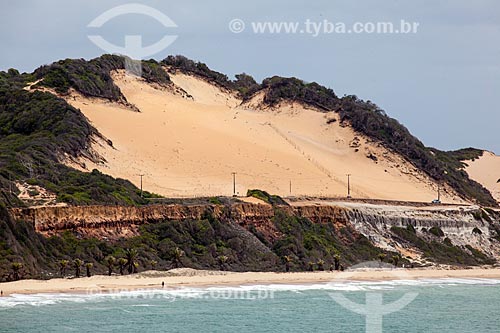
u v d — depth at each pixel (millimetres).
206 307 134750
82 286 141375
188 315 127438
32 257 143750
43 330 111625
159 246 164375
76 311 124875
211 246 169125
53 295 135000
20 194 169000
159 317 124562
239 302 140875
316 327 124125
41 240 148500
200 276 158500
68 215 156250
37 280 139750
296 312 135000
